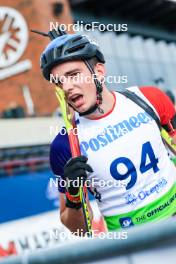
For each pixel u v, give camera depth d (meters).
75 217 4.13
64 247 1.45
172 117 4.32
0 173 15.80
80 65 3.87
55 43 3.86
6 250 12.99
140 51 31.52
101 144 4.01
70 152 4.03
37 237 14.09
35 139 18.12
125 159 4.00
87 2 27.23
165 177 4.12
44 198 15.32
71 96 3.92
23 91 21.78
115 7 29.27
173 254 1.34
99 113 4.02
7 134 17.28
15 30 22.03
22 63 21.92
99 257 1.41
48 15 22.53
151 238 1.35
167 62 34.44
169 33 35.25
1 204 14.14
